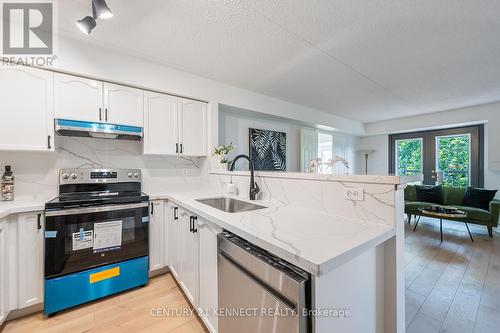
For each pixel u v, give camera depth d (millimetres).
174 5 1569
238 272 1084
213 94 2863
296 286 778
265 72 2680
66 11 1636
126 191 2371
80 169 2152
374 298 1093
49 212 1674
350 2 1554
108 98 2131
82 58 1997
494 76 2803
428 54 2273
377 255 1114
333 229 1059
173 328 1566
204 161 2879
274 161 4168
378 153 5855
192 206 1640
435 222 4398
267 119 4055
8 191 1879
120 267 1957
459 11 1641
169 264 2295
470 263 2551
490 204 3414
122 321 1635
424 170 5086
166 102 2496
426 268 2436
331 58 2355
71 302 1743
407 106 4141
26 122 1784
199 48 2145
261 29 1856
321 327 807
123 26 1800
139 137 2307
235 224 1140
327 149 5258
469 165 4469
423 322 1606
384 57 2330
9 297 1589
